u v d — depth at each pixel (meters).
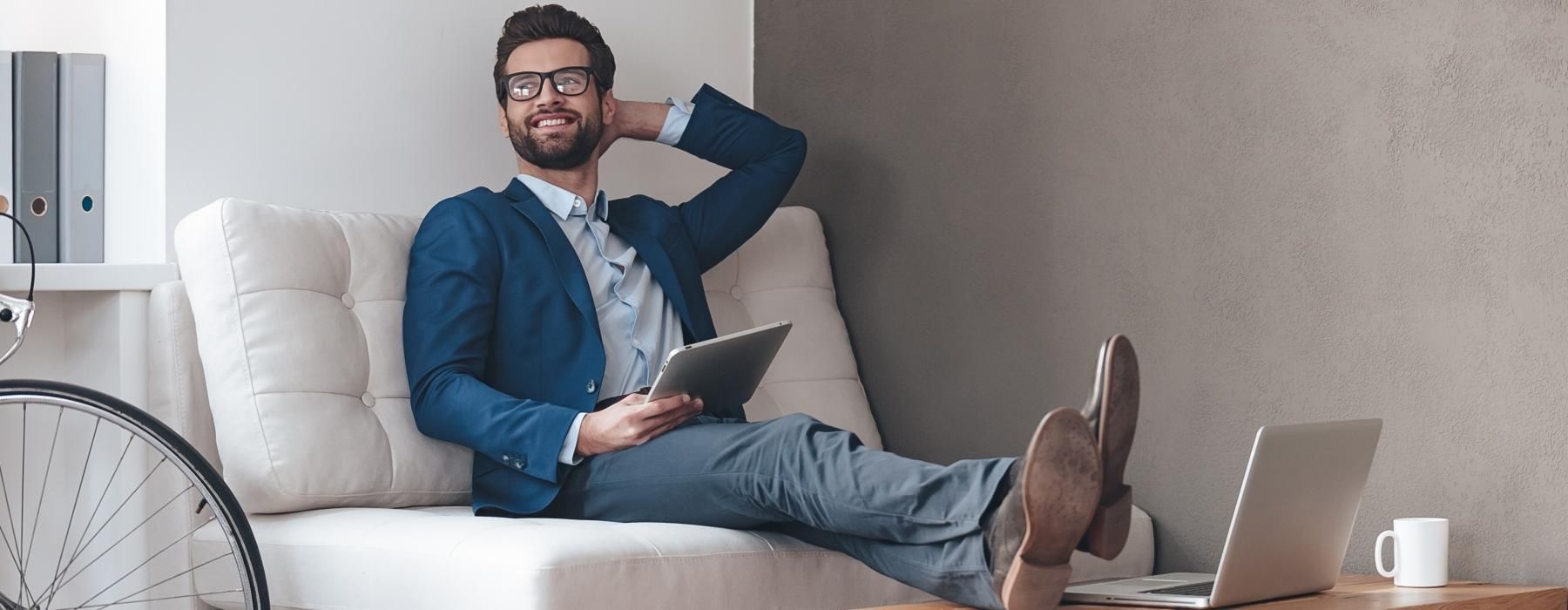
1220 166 2.45
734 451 1.96
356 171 2.79
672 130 2.86
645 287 2.54
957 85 2.88
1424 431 2.21
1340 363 2.30
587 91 2.59
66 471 2.46
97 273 2.37
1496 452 2.12
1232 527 1.72
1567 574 2.04
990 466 1.69
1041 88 2.73
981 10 2.84
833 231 3.16
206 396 2.42
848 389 2.96
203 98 2.59
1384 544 2.25
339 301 2.38
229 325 2.25
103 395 1.96
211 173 2.60
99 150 2.66
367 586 1.96
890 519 1.76
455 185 2.93
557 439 2.11
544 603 1.72
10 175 2.56
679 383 2.05
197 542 2.26
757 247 2.97
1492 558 2.13
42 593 2.43
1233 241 2.43
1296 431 1.76
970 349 2.84
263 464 2.19
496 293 2.35
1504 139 2.11
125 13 2.65
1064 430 1.51
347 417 2.28
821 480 1.83
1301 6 2.35
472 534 1.88
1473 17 2.15
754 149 2.89
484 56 2.98
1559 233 2.05
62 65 2.63
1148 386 2.57
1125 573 2.46
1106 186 2.61
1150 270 2.55
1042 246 2.71
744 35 3.34
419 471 2.34
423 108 2.88
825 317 3.00
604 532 1.87
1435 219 2.19
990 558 1.66
